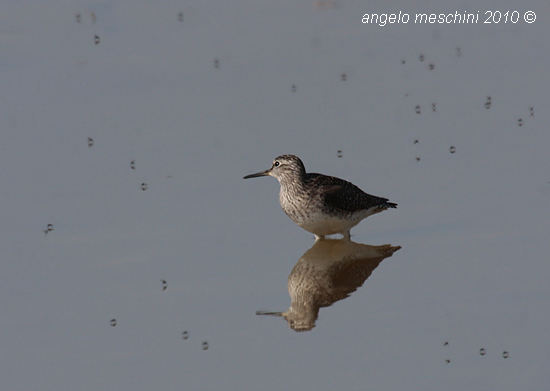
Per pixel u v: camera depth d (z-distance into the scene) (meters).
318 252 12.59
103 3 21.83
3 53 18.70
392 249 12.07
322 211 12.73
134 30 20.08
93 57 18.67
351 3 22.25
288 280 11.32
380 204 13.34
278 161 13.27
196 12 21.42
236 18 21.11
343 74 17.94
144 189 13.85
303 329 9.86
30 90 17.03
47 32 19.77
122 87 17.30
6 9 21.31
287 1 22.38
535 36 19.62
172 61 18.56
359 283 11.17
